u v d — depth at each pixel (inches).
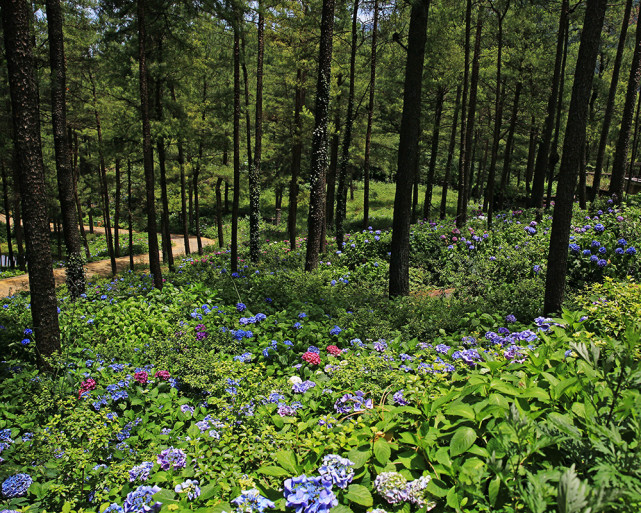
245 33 514.3
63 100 404.8
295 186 781.3
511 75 676.7
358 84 714.2
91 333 290.0
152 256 424.2
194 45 482.9
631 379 90.0
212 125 720.3
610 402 103.0
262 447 124.0
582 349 94.2
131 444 155.1
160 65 470.3
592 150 1203.2
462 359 160.7
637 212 437.7
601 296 219.9
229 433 133.1
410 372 165.0
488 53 661.3
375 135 964.0
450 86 723.4
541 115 714.2
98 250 1334.9
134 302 362.0
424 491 96.8
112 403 184.2
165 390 195.2
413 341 207.5
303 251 690.8
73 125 787.4
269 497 105.3
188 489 108.5
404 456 108.7
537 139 827.4
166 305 355.6
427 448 104.7
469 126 590.9
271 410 148.6
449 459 100.0
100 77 594.6
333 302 314.0
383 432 115.3
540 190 628.7
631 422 85.1
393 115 864.3
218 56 685.9
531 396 110.8
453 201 1430.9
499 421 106.1
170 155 776.3
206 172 825.5
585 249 349.7
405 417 123.6
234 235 544.7
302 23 572.4
